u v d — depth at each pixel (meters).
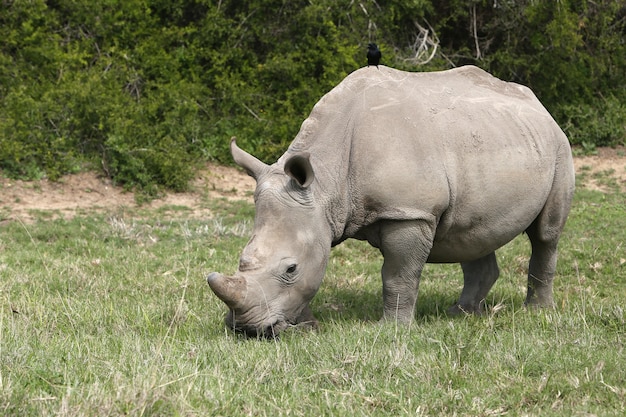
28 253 14.18
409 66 23.28
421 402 6.95
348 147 9.34
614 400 7.03
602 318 9.85
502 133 9.87
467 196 9.60
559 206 10.66
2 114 20.70
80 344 8.19
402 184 9.19
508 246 15.62
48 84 21.88
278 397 7.02
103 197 19.39
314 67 23.47
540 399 7.06
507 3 24.88
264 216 8.84
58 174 19.75
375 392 7.17
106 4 23.80
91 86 21.16
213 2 24.02
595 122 24.30
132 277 12.48
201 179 21.02
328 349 8.19
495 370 7.68
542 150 10.20
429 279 13.58
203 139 22.14
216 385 7.12
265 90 23.55
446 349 8.18
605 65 25.84
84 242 15.30
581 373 7.59
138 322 9.55
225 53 23.55
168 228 16.75
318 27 23.55
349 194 9.31
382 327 9.05
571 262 14.68
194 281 12.30
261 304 8.54
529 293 11.29
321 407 6.79
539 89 25.11
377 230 9.55
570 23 24.05
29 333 8.47
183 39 23.70
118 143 20.08
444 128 9.49
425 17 25.41
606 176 22.12
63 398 6.44
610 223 17.56
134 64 23.23
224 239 15.95
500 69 25.05
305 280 8.86
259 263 8.63
